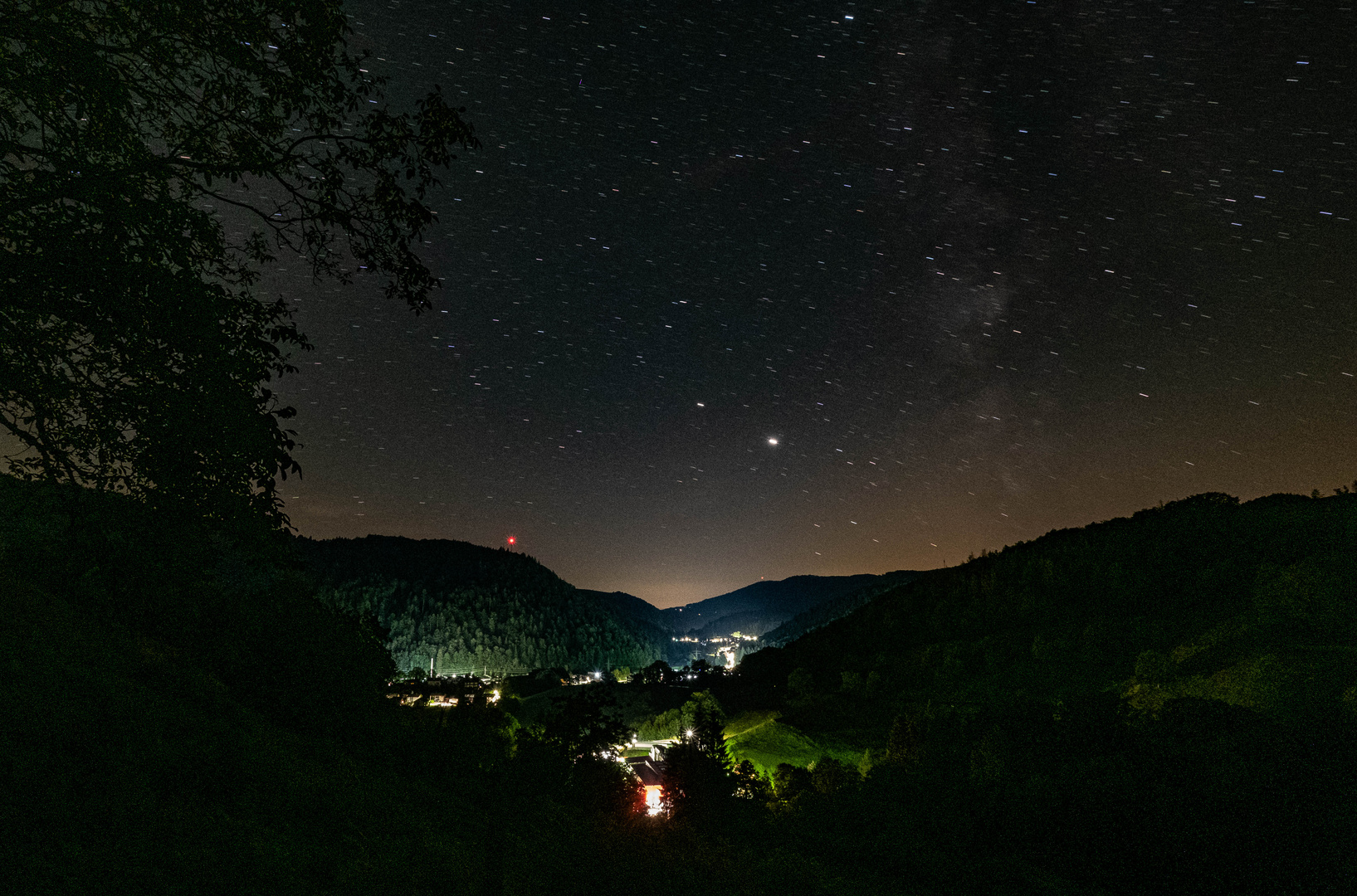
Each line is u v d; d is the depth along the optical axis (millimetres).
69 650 9898
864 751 111188
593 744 24125
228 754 9203
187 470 5848
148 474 5840
